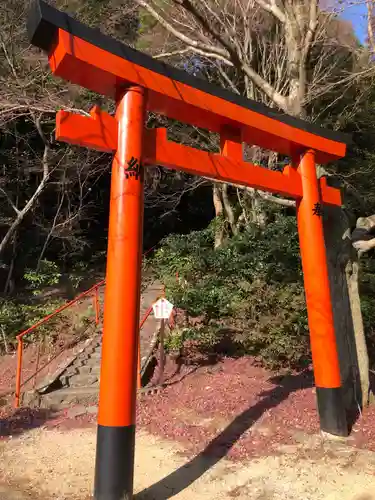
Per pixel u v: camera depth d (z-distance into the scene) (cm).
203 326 793
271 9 663
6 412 586
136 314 352
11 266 1299
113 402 332
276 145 521
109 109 933
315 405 565
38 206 1362
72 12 980
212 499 354
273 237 930
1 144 1271
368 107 1088
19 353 621
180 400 602
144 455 445
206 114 446
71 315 987
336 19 798
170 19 893
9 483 386
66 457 446
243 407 568
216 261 927
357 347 570
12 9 940
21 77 885
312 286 504
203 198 1969
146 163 410
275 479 385
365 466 406
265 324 693
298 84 648
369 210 1087
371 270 882
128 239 355
